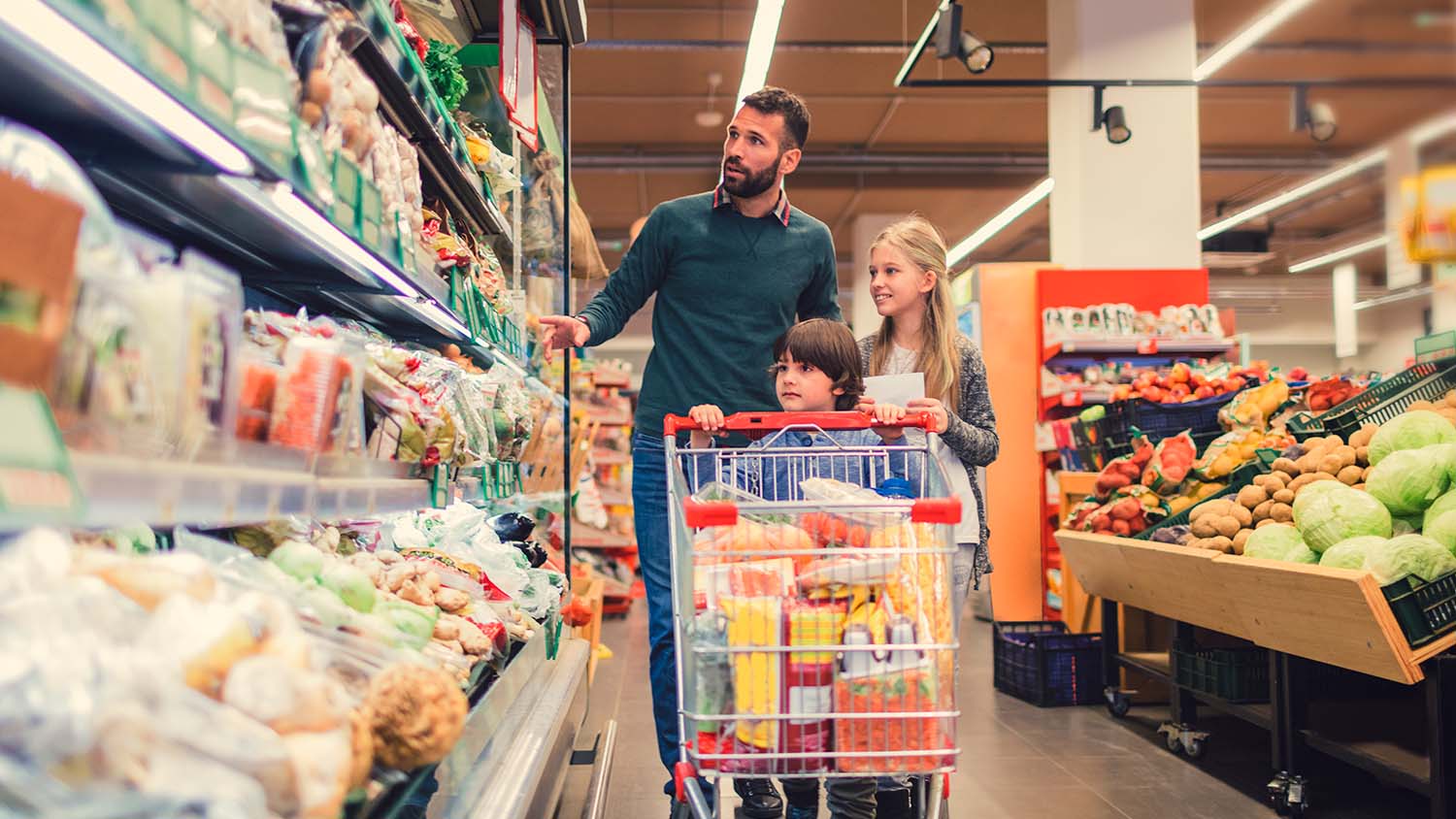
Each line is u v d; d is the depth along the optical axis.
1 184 0.72
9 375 0.72
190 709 0.85
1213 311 7.17
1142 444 4.91
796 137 2.97
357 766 1.07
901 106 13.83
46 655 0.75
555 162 4.15
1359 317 24.67
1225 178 16.83
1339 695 3.66
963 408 2.88
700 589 1.73
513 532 3.01
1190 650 3.87
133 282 0.90
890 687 1.68
